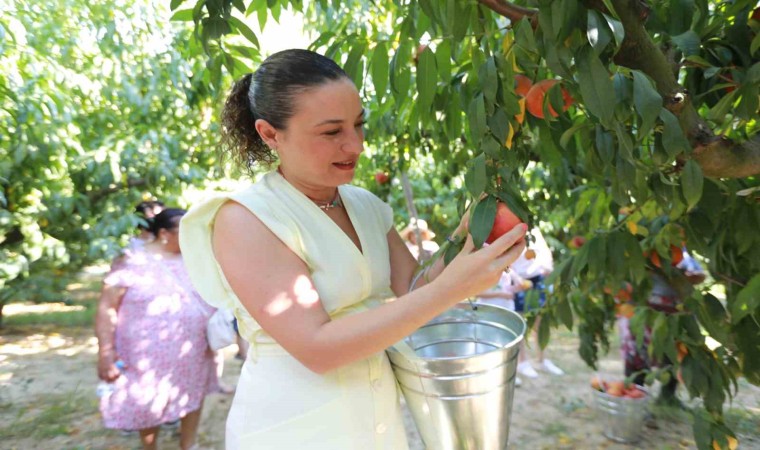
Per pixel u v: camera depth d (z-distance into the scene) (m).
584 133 1.26
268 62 0.98
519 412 3.61
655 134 1.07
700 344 1.94
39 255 4.24
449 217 5.18
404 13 1.47
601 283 2.27
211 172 5.20
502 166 0.97
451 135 1.47
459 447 1.03
